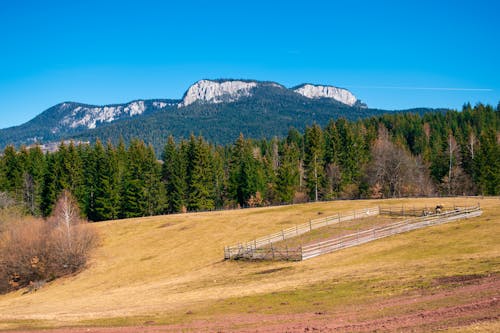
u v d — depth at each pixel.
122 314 32.84
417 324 21.52
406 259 42.06
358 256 46.44
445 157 115.50
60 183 104.69
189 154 112.81
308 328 23.28
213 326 26.20
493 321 19.91
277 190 111.88
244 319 27.50
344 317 25.12
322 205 86.00
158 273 58.00
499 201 74.19
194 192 107.75
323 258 48.03
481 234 48.84
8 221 75.81
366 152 123.25
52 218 75.94
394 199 85.88
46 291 60.16
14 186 106.69
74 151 107.12
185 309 32.72
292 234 62.25
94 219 107.69
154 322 28.80
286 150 133.38
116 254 70.62
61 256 65.00
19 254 65.12
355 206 80.75
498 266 32.78
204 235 72.94
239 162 121.62
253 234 68.69
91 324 29.52
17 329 28.88
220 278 46.97
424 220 58.38
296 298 32.09
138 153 108.00
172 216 92.25
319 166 112.81
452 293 27.05
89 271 64.69
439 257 40.75
